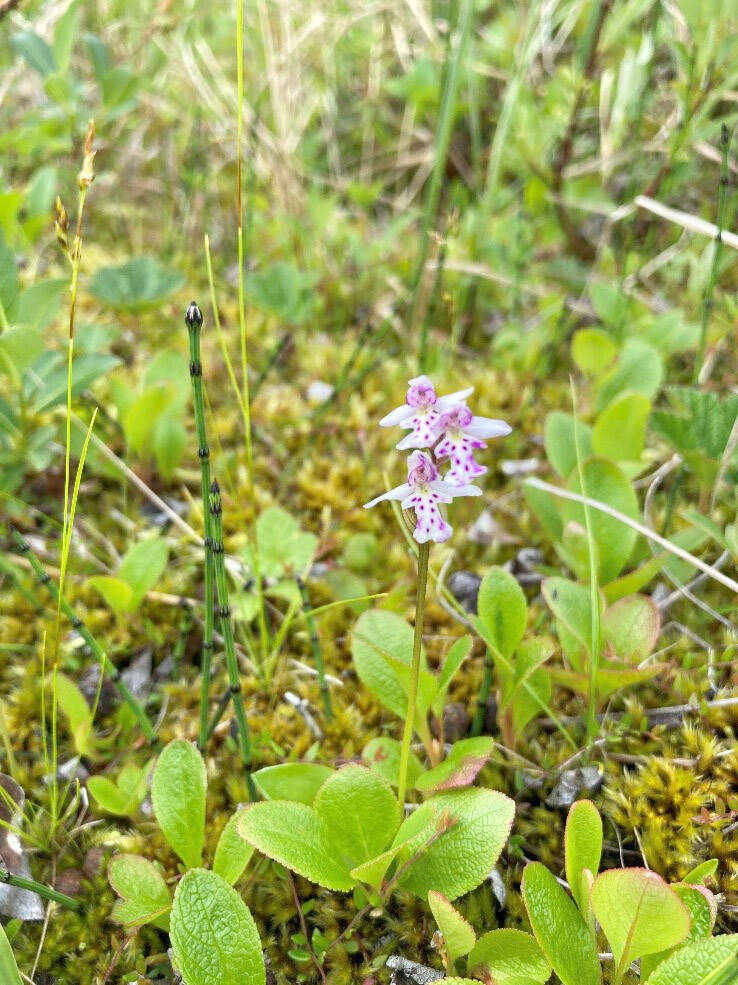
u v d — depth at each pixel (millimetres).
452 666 182
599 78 332
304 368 326
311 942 181
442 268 279
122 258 353
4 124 371
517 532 263
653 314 317
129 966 178
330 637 239
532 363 312
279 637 220
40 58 296
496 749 205
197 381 164
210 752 213
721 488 256
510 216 360
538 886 154
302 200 376
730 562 242
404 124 400
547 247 360
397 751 192
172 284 305
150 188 396
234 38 419
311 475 284
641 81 317
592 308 327
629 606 196
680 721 209
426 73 374
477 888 184
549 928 152
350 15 411
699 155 338
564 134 323
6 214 284
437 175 294
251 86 406
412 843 160
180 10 393
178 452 270
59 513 268
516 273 318
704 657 223
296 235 360
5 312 213
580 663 200
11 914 183
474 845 161
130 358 323
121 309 302
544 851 190
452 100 283
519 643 198
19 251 340
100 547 263
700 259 295
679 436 231
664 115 343
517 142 328
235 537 260
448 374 312
